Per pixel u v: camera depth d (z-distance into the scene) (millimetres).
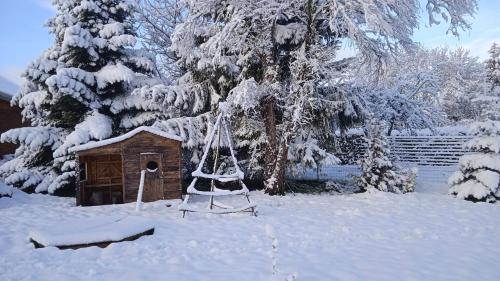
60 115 14922
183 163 15969
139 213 10219
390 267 5812
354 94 15336
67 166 13422
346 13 12297
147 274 5395
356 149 23922
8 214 10016
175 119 14367
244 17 13086
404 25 13258
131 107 15086
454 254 6582
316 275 5383
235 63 14922
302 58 13133
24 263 5891
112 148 11992
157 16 22172
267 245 6980
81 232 6973
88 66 15258
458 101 42812
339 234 7949
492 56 22312
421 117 25266
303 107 13336
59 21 14570
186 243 7090
